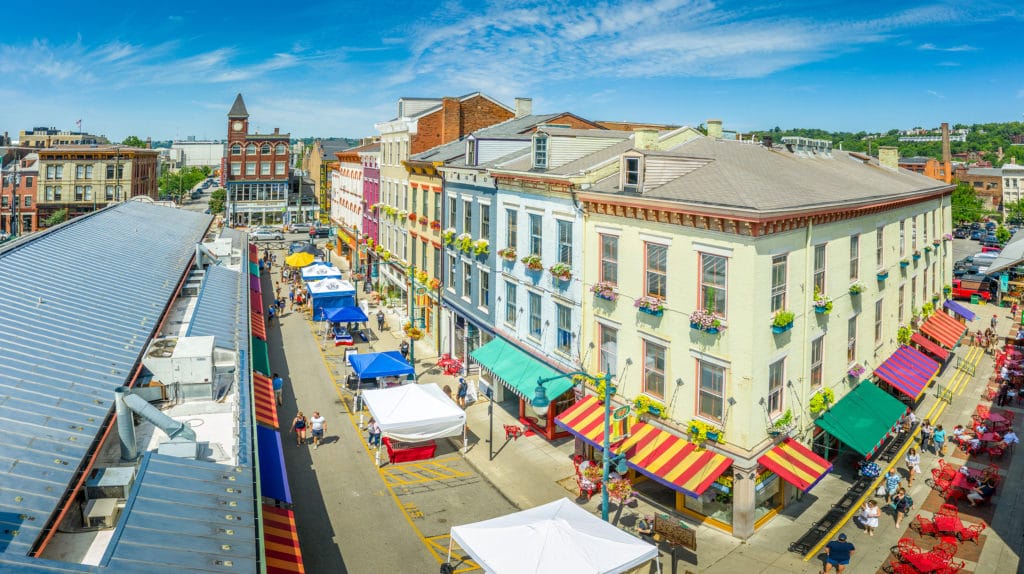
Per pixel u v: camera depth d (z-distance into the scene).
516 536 17.19
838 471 27.12
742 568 20.33
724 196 21.75
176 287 27.50
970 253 92.00
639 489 25.97
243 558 11.45
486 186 34.81
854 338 27.31
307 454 29.36
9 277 21.02
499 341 34.22
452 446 30.39
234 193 115.94
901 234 32.06
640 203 23.55
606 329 26.58
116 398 14.94
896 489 23.72
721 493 22.84
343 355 44.34
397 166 52.59
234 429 16.77
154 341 20.30
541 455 29.22
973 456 28.33
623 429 24.50
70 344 17.91
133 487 12.62
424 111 52.28
